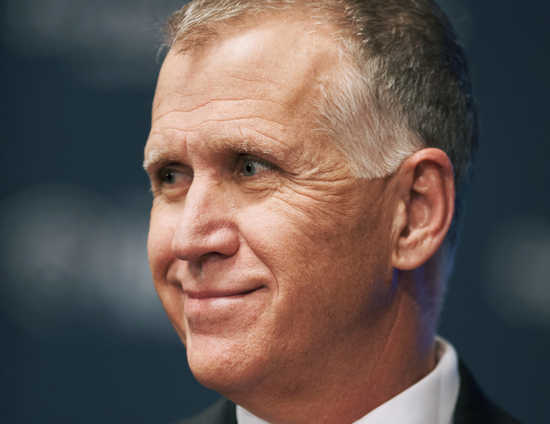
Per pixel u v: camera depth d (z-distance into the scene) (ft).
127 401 26.94
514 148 26.16
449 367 12.62
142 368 26.91
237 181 10.78
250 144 10.41
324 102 10.65
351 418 11.60
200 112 10.66
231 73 10.59
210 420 14.46
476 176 26.17
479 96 26.30
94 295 27.17
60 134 27.86
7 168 27.71
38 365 27.12
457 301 25.96
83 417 26.96
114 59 27.76
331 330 10.89
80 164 27.71
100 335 27.02
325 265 10.64
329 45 10.86
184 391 26.86
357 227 10.84
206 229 10.53
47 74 27.96
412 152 11.41
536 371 25.53
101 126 27.73
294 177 10.56
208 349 10.73
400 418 11.76
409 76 11.56
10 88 27.96
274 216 10.47
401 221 11.27
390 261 11.30
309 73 10.64
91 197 27.55
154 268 11.78
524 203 26.00
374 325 11.39
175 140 10.85
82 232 27.40
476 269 26.00
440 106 12.07
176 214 11.46
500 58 26.35
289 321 10.56
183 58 11.07
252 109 10.44
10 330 27.20
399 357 11.86
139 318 26.99
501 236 25.98
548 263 25.68
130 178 27.53
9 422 26.96
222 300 10.66
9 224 27.55
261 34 10.71
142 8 27.61
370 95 11.00
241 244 10.62
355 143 10.82
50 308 27.22
